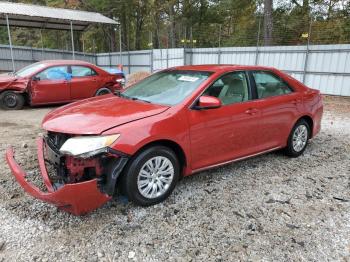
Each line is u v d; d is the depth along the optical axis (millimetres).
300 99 5082
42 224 3172
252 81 4469
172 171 3629
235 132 4168
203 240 2992
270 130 4676
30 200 3627
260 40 19953
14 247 2822
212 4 30859
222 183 4203
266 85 4684
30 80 9281
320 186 4223
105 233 3049
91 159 3146
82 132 3137
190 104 3744
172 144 3623
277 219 3383
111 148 3104
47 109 9766
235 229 3178
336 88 13938
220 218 3361
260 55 16500
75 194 2908
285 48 15430
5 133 6652
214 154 4020
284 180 4363
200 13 31312
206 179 4312
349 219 3424
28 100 9672
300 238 3062
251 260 2742
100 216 3326
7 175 4305
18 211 3396
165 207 3541
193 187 4055
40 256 2721
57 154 3277
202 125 3787
